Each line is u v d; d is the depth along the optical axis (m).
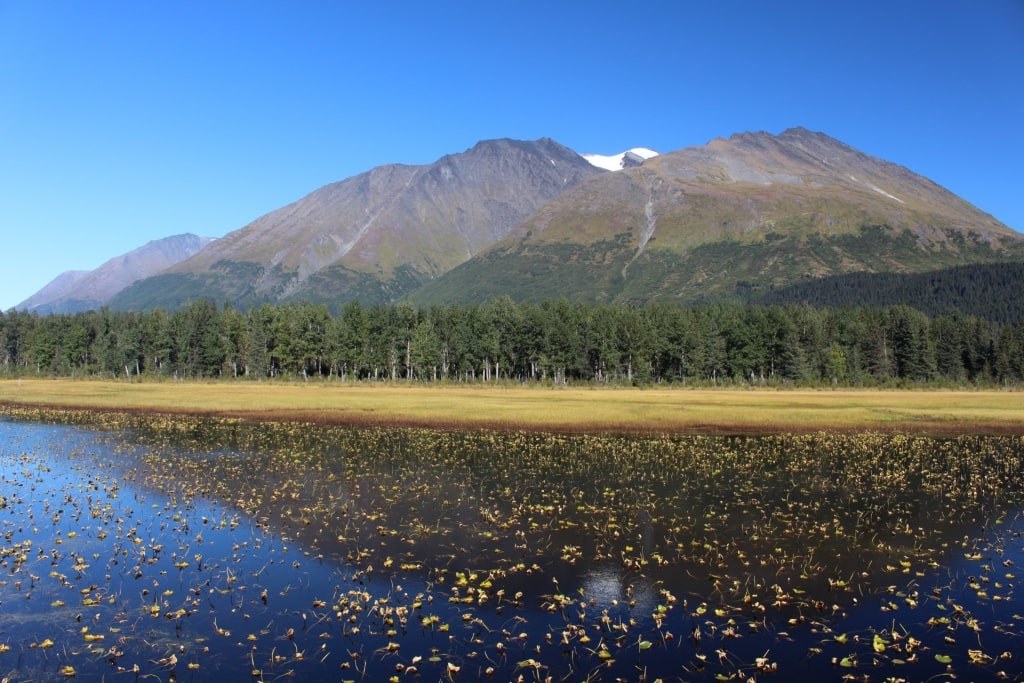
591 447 44.62
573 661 14.78
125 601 18.02
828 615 17.38
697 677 14.07
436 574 20.31
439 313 137.38
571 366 124.25
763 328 126.69
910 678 14.02
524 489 31.91
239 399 78.25
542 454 41.78
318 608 17.66
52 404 72.25
